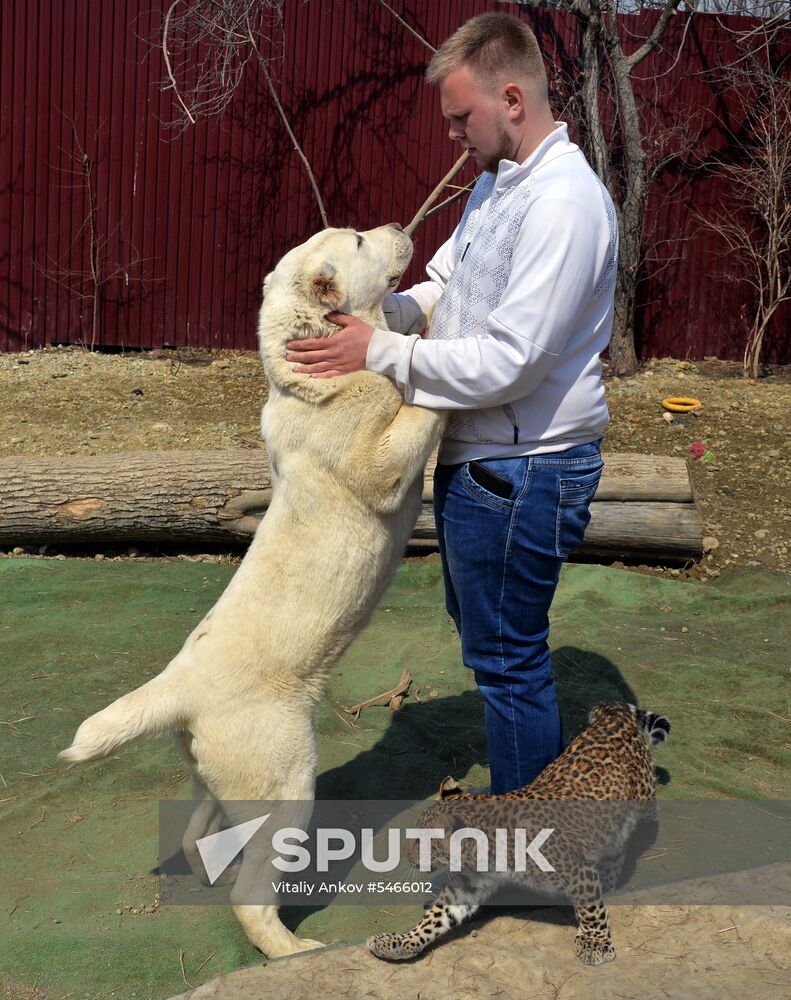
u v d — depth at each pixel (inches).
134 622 219.6
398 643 215.9
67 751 115.7
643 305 446.9
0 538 255.9
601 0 406.3
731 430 341.7
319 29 429.4
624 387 398.0
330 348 123.9
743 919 121.2
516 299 113.6
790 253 447.8
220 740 122.0
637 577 247.6
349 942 120.3
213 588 241.8
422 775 166.4
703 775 165.2
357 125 439.2
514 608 128.0
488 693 132.5
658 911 124.0
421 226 447.8
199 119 431.5
